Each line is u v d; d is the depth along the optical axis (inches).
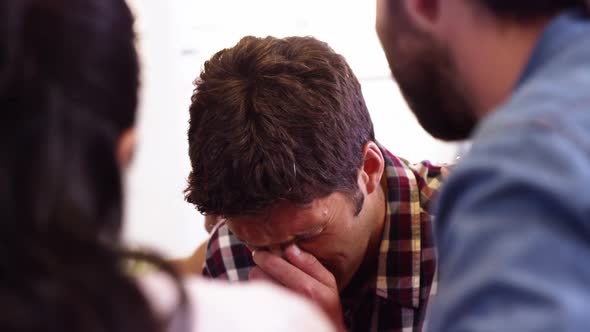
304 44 49.2
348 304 57.2
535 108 25.8
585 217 23.1
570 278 22.7
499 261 23.5
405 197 54.9
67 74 22.4
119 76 23.7
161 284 23.8
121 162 24.7
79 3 22.9
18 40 22.0
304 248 51.5
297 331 24.5
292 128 46.3
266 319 24.1
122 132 24.4
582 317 22.0
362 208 52.0
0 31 21.9
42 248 21.1
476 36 29.3
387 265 55.4
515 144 25.0
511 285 22.9
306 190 47.3
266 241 50.4
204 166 47.4
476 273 23.9
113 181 23.5
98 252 21.8
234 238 59.7
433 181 56.3
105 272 21.5
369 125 51.8
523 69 28.2
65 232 21.5
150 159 94.3
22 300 20.4
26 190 21.6
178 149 95.8
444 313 24.6
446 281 25.7
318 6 96.9
